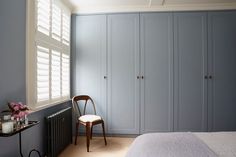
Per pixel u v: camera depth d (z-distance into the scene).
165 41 3.39
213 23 3.35
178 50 3.38
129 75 3.43
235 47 3.34
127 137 3.47
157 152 1.34
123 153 2.80
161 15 3.40
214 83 3.35
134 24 3.43
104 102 3.46
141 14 3.42
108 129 3.46
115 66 3.45
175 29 3.38
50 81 2.54
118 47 3.44
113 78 3.45
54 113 2.73
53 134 2.49
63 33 3.07
